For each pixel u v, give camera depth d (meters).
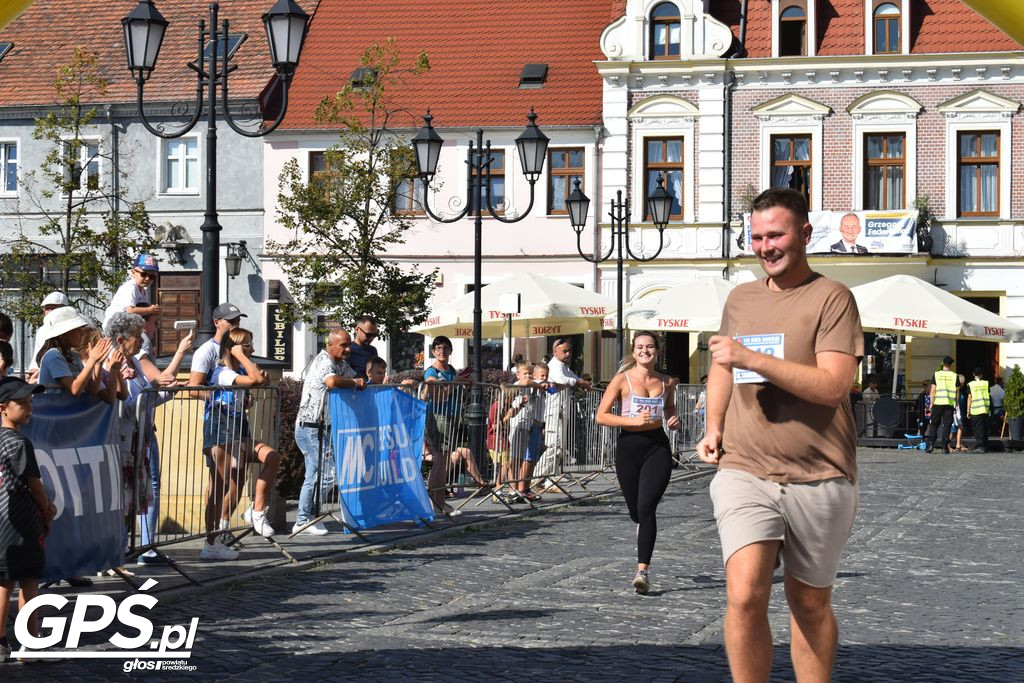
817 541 7.49
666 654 10.48
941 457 37.97
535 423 22.86
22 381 10.34
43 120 41.38
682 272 50.09
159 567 14.62
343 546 16.66
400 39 54.53
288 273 43.97
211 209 19.72
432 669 9.88
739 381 7.60
